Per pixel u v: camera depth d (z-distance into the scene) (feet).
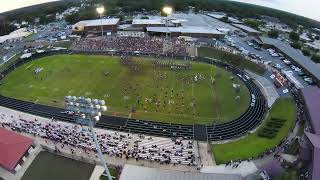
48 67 436.35
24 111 326.65
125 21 634.43
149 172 220.23
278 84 361.92
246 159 243.19
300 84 355.36
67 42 529.04
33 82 393.91
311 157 225.15
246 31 562.66
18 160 245.24
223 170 234.38
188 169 237.04
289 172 219.41
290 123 286.66
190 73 401.49
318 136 242.58
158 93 352.28
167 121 300.81
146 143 266.98
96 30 566.77
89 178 232.73
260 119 302.04
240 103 332.39
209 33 531.91
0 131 272.31
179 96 345.31
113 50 486.79
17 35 587.27
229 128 289.33
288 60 431.02
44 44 532.32
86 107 155.74
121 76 397.60
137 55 463.01
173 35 540.52
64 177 235.61
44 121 305.53
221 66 426.51
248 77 391.45
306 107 294.46
